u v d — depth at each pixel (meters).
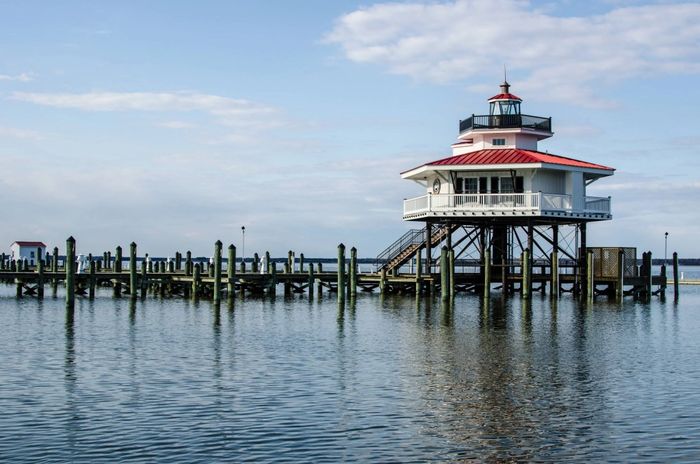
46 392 24.06
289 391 24.22
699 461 17.55
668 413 21.64
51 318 45.38
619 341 36.09
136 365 28.89
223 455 17.88
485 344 34.59
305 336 37.22
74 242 51.91
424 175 66.88
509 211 60.03
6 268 90.75
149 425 20.23
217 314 48.16
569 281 63.78
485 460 17.64
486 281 55.66
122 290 74.69
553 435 19.48
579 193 61.62
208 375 26.86
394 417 21.09
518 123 68.62
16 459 17.59
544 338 36.78
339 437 19.23
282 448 18.39
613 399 23.33
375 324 42.31
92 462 17.41
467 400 23.11
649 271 63.84
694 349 33.66
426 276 61.75
